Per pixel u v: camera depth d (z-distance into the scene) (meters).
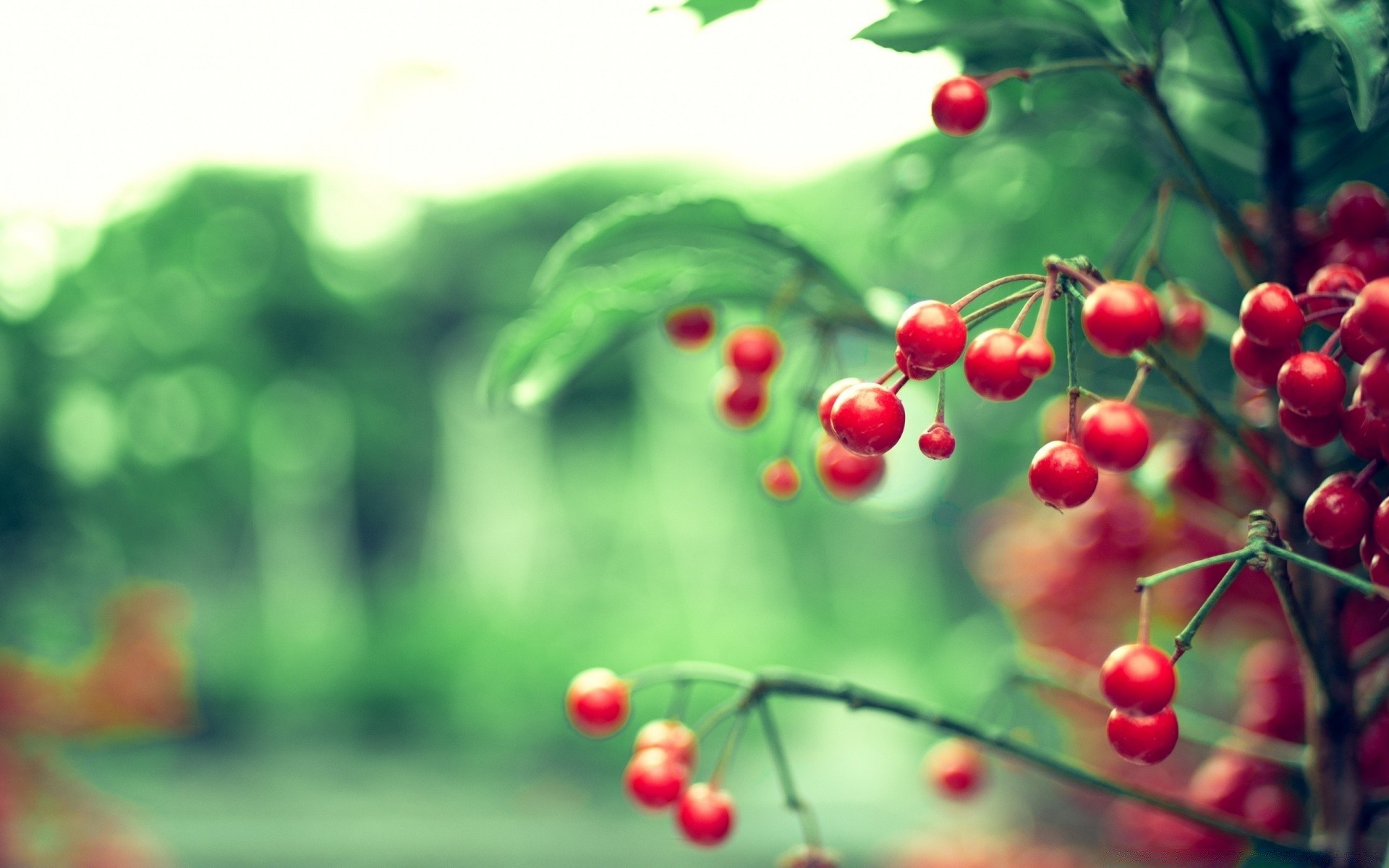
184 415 5.00
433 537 13.95
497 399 1.32
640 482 14.79
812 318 1.24
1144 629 0.81
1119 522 1.56
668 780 1.12
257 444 8.01
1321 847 1.03
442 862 6.75
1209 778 1.42
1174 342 1.22
